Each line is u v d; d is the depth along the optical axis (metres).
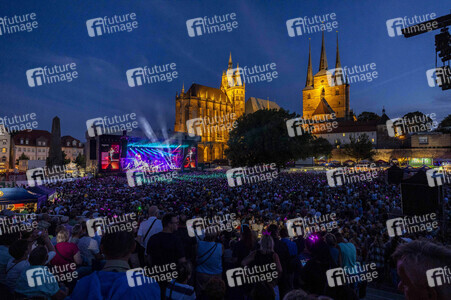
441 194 12.27
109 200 21.16
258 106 167.38
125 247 2.52
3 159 81.62
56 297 3.79
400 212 16.03
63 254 5.11
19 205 19.27
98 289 2.23
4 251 4.23
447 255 1.31
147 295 2.30
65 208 17.06
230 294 5.09
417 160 65.56
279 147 41.81
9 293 3.94
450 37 13.44
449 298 1.28
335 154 88.12
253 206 17.47
